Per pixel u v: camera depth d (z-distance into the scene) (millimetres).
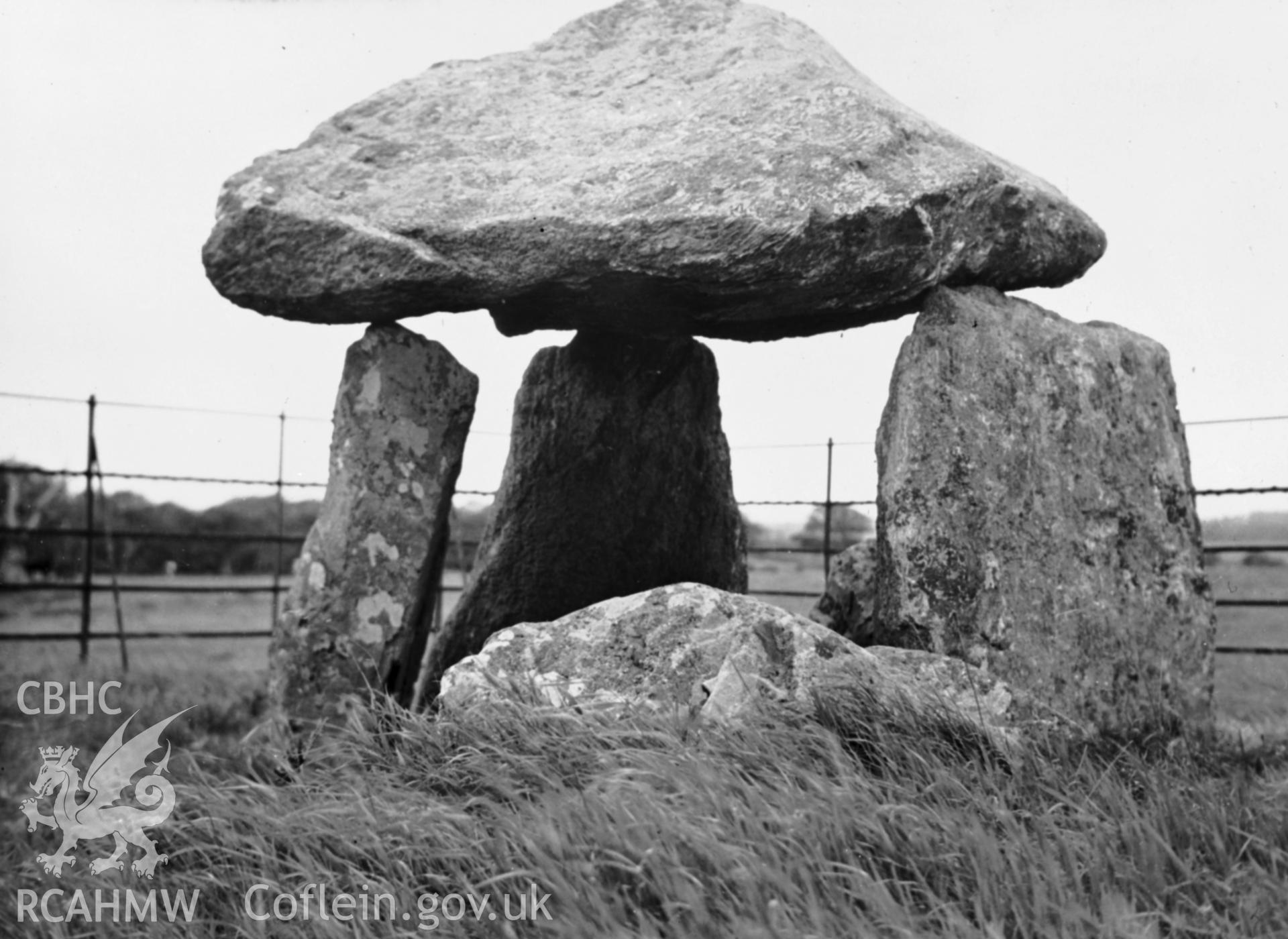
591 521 6438
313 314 5355
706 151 5016
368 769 4410
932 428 4875
